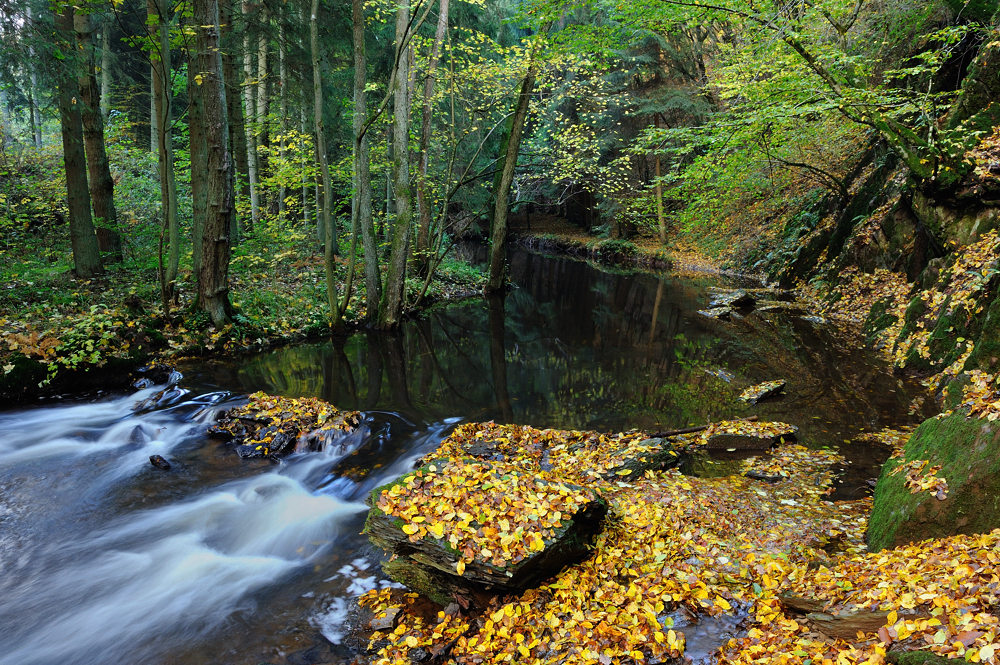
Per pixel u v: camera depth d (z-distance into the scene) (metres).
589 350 11.55
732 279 20.75
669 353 11.12
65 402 7.92
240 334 10.53
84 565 4.60
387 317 12.83
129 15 19.78
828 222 16.34
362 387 9.01
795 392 8.27
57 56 8.88
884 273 12.29
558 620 3.47
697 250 25.30
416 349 11.56
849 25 10.07
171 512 5.40
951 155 8.86
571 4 11.45
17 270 11.18
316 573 4.48
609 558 4.13
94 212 12.22
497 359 10.90
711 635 3.23
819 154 17.22
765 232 21.17
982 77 9.19
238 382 8.85
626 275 23.36
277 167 16.48
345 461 6.36
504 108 17.42
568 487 4.50
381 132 18.52
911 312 9.62
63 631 3.87
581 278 22.52
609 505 4.84
